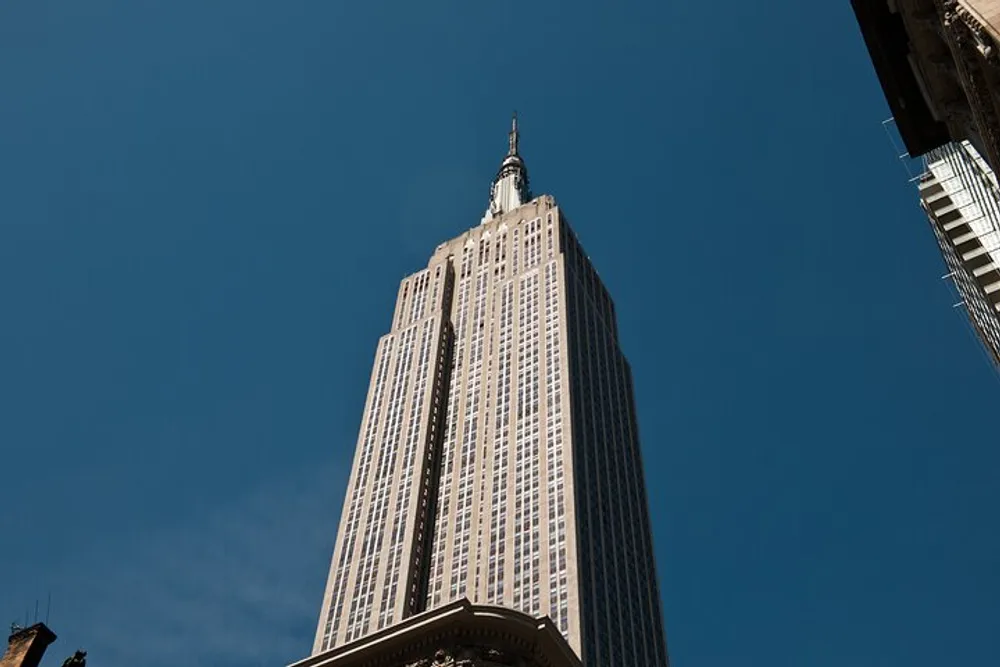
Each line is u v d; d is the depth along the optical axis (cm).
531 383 18200
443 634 5166
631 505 17850
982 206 7862
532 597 13925
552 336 18950
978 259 8000
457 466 17550
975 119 3288
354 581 16000
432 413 18775
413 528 16275
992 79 2931
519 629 5188
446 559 15738
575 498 15338
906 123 4116
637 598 15862
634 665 14225
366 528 17038
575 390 17938
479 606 5206
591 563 14688
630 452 19250
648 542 17788
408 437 18525
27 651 4734
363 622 15050
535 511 15438
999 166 3127
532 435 17000
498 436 17550
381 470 18175
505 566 14775
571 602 13438
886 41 3947
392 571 15712
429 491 17288
